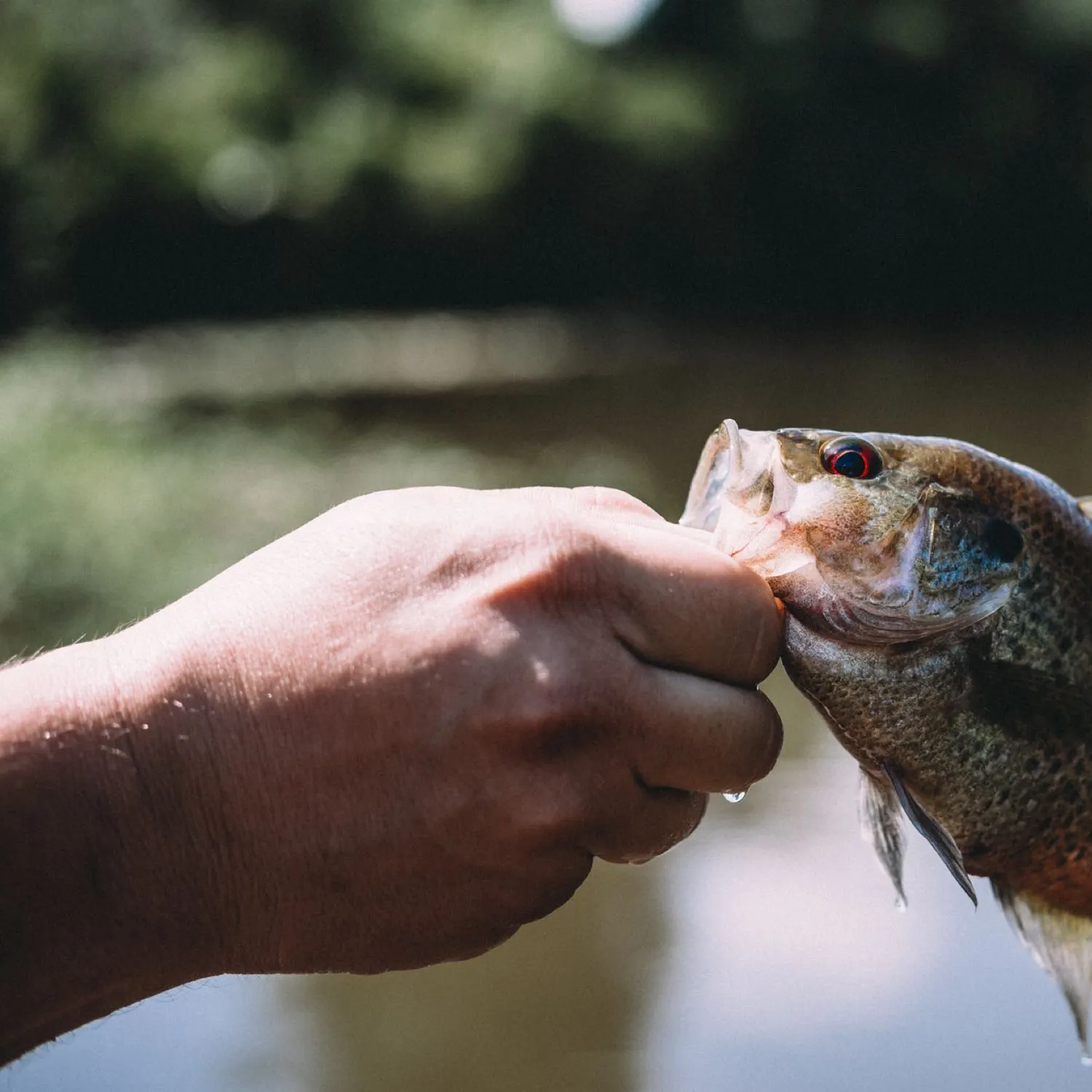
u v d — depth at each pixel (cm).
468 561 42
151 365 510
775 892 102
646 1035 84
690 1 779
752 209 774
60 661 41
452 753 41
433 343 644
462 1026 85
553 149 739
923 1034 83
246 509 225
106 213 650
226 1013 87
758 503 48
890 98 766
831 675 48
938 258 778
